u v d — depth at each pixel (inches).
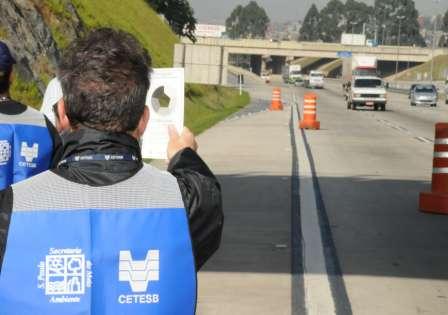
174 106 207.9
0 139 174.2
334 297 285.1
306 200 510.3
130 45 100.0
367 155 832.9
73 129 99.3
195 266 96.8
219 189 102.3
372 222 437.7
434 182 476.4
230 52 5433.1
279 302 277.1
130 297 93.0
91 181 95.5
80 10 1168.8
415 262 343.9
